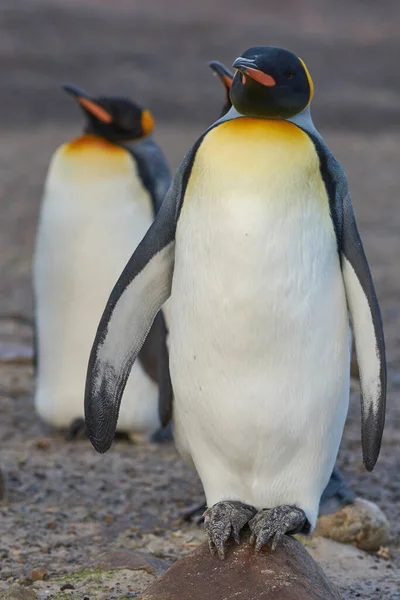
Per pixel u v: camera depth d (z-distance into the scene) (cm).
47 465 2005
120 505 1794
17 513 1723
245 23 12306
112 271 2052
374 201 5509
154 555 1555
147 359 2106
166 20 11800
